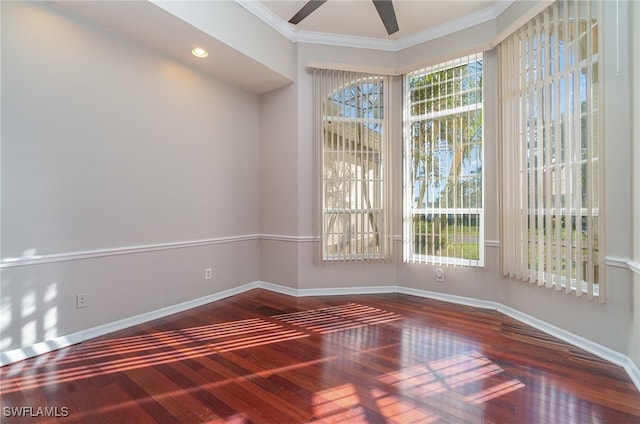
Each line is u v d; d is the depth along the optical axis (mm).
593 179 2219
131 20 2447
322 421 1521
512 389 1778
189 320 2877
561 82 2432
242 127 3814
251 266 3961
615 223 2096
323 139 3709
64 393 1735
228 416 1557
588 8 2219
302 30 3549
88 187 2445
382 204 3770
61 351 2234
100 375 1925
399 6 3084
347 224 3740
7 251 2045
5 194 2035
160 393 1743
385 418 1538
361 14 3221
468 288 3336
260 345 2354
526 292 2799
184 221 3168
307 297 3631
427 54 3547
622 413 1572
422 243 3615
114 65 2598
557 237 2439
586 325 2279
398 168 3768
